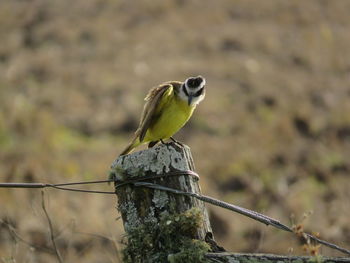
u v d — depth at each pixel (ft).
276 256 16.74
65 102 68.74
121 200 17.89
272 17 98.94
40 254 31.73
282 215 46.14
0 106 64.75
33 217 36.99
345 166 57.88
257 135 61.67
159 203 17.58
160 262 17.31
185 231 17.42
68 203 42.14
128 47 85.66
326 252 32.22
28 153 53.57
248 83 74.90
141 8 98.94
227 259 16.90
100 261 34.35
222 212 44.57
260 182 52.95
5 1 102.99
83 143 60.80
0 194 42.14
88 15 96.73
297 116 65.67
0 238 33.91
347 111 69.21
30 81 74.95
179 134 61.98
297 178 54.29
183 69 78.23
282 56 85.46
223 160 56.29
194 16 97.19
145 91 72.02
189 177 17.76
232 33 90.79
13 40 88.22
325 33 93.56
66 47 86.17
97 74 76.59
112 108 67.67
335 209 46.57
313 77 80.74
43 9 98.12
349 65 85.71
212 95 70.59
